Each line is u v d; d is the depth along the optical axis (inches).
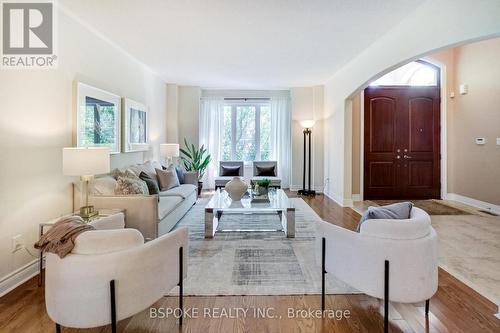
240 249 130.0
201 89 296.0
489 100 207.9
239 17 128.1
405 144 247.8
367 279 71.8
